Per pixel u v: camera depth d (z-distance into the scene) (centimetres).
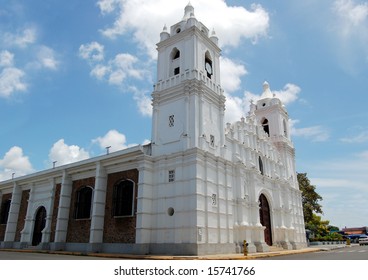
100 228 2992
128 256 2355
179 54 3250
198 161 2614
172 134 2878
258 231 3083
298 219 4241
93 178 3331
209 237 2527
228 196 2877
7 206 4356
